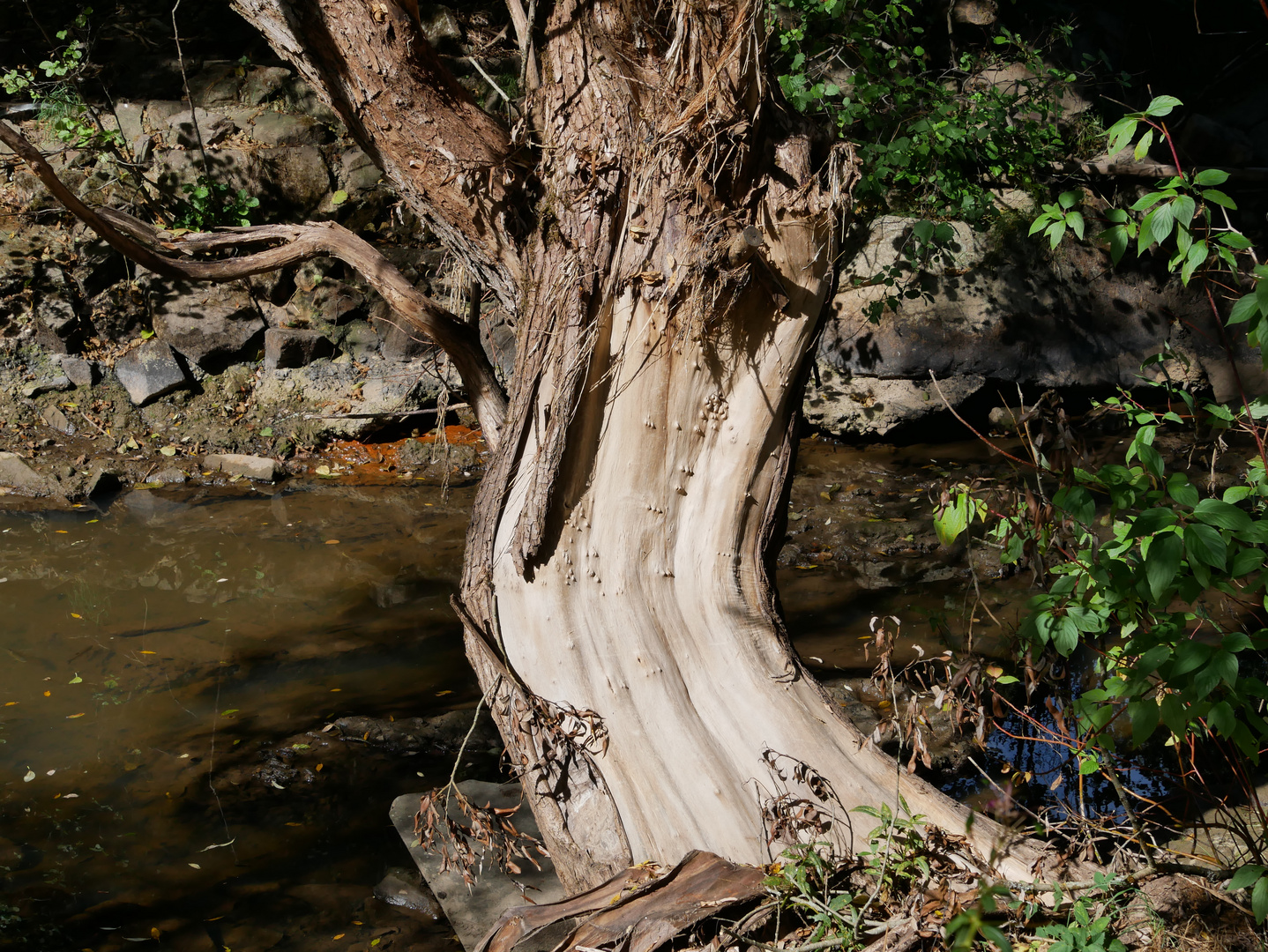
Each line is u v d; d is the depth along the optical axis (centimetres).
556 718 322
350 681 485
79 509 670
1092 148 894
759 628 347
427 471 737
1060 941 225
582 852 310
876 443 777
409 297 407
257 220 816
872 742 324
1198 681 217
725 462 348
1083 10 968
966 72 891
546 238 346
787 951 246
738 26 316
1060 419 285
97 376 755
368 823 384
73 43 789
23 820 383
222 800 397
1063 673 324
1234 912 250
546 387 342
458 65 854
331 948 320
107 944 321
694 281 327
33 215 774
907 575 580
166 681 482
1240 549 224
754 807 312
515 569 346
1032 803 370
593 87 337
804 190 330
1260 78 966
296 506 684
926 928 245
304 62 368
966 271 794
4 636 518
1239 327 802
